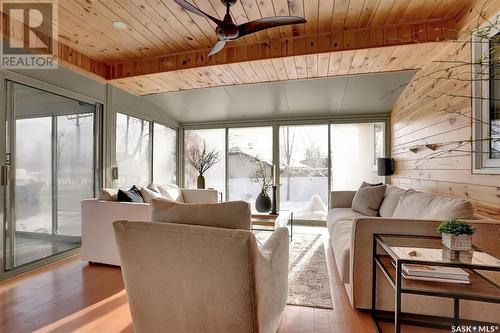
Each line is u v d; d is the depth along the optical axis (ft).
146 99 16.37
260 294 4.06
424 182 10.77
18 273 8.93
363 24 8.98
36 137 9.77
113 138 13.53
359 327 6.03
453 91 8.45
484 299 4.24
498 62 6.26
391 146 16.19
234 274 3.80
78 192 11.61
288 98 15.69
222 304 3.96
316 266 9.70
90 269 9.48
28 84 9.41
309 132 18.19
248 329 3.93
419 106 11.32
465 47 7.82
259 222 11.37
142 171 16.16
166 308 4.30
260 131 19.16
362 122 17.08
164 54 11.39
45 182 10.13
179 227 3.99
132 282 4.45
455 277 4.74
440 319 5.90
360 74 12.17
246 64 10.65
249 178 19.26
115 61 12.10
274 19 6.79
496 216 6.56
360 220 6.50
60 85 10.61
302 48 9.77
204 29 9.43
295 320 6.32
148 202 11.18
